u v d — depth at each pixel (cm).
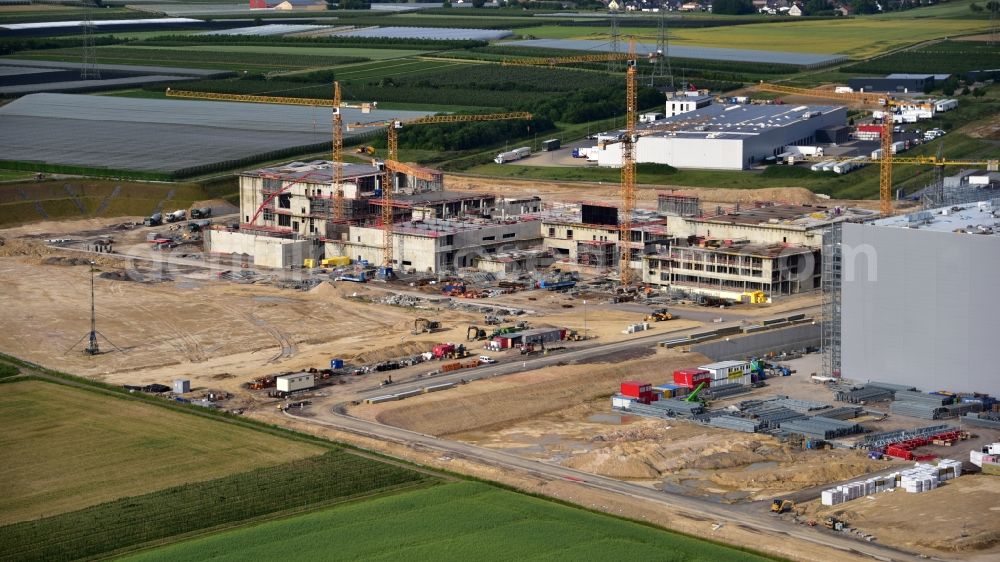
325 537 16712
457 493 18175
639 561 15938
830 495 17875
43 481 18825
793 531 17000
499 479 18900
